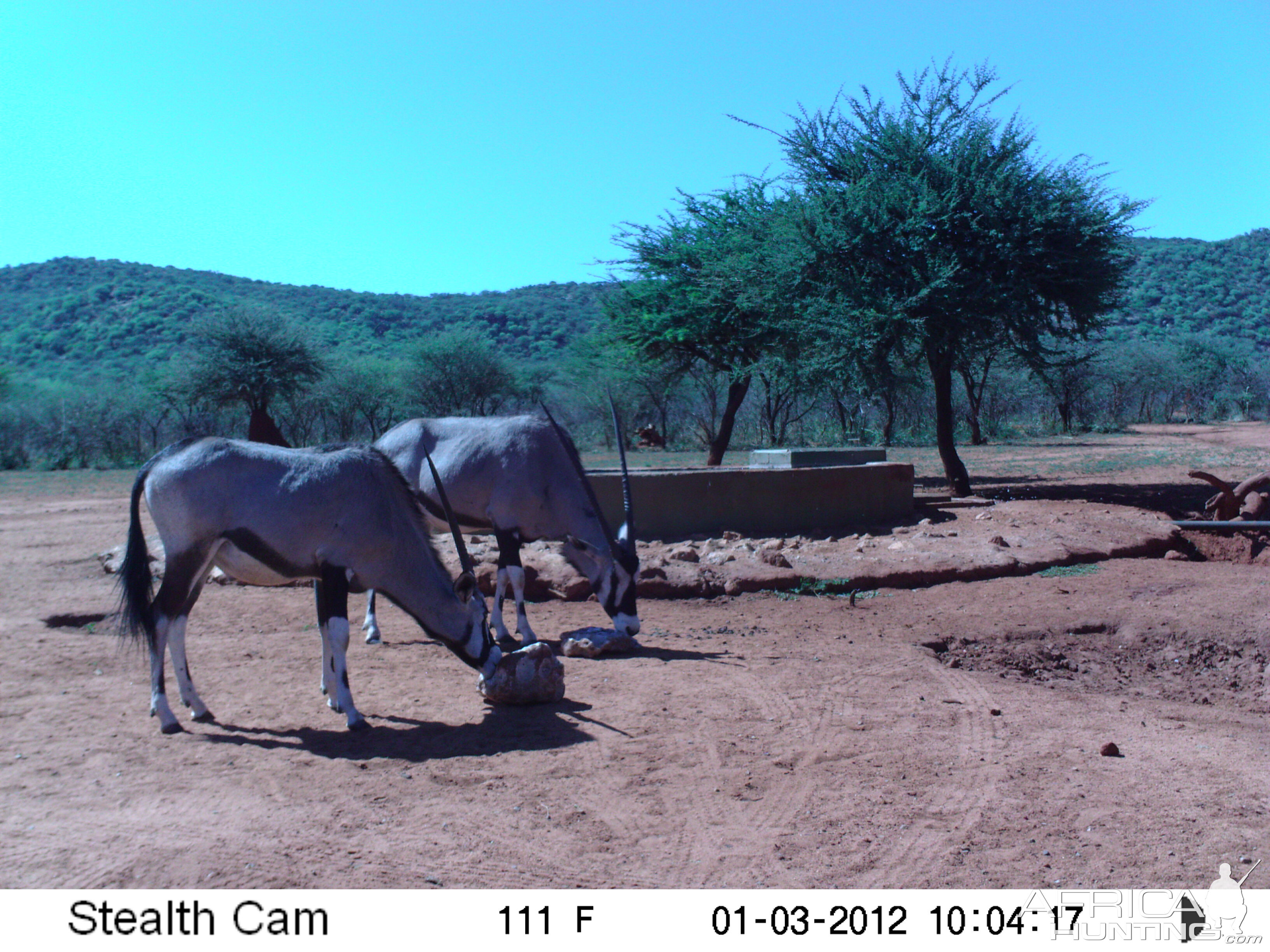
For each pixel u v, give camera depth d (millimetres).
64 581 11914
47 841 4656
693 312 22234
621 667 7836
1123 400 55469
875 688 7266
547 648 6938
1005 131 18141
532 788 5355
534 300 107062
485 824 4887
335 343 77938
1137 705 7160
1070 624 9320
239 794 5246
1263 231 128125
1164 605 9844
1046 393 46469
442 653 8438
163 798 5195
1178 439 39750
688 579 10719
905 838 4750
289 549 6375
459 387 48344
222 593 11023
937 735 6254
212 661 8164
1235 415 56500
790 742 6078
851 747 6008
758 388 44062
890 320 16859
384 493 6586
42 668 7969
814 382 19406
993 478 23484
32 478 33500
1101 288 18109
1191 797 5270
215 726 6453
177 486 6309
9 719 6605
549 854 4562
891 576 11047
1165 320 101750
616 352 26438
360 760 5773
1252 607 9602
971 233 17484
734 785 5402
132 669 7953
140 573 6438
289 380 39781
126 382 45875
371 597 8914
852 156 18359
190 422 43156
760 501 13812
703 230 22781
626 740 6105
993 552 11891
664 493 13414
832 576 10953
